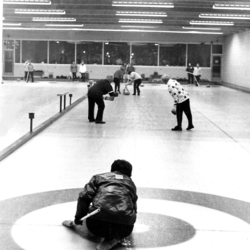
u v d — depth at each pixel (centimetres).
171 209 659
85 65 3981
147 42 4244
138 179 822
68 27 3912
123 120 1589
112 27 3881
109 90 1492
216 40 4244
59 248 515
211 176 854
